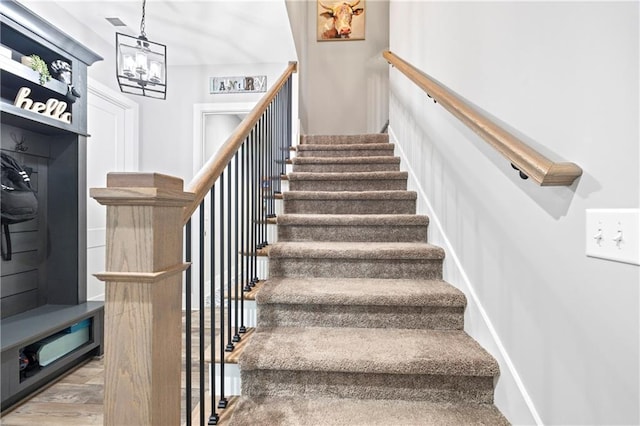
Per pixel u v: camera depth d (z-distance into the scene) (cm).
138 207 75
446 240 195
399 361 136
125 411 74
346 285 183
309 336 159
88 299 307
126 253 75
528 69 114
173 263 83
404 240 232
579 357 93
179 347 86
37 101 257
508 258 130
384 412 130
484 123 128
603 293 84
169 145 369
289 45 324
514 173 126
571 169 91
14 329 212
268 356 138
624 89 78
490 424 125
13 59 229
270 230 237
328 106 466
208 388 189
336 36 466
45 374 212
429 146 231
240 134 159
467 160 168
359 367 136
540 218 110
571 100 94
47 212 268
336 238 232
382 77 463
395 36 346
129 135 354
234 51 338
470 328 162
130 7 264
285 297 169
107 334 75
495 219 140
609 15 81
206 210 395
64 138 268
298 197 258
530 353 116
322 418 126
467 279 167
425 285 184
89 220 310
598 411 87
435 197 218
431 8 223
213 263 132
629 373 77
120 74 234
